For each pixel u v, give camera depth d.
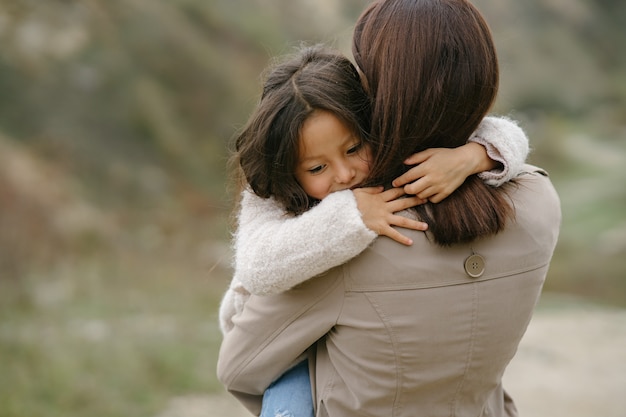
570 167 26.03
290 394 1.78
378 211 1.59
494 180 1.63
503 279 1.64
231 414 5.27
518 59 35.12
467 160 1.60
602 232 15.77
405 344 1.62
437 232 1.58
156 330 6.86
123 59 14.44
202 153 14.38
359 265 1.62
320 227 1.57
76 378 5.38
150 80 14.65
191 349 6.44
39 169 11.30
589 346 7.04
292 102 1.62
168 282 8.95
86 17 14.53
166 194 12.79
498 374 1.72
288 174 1.67
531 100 34.56
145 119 13.77
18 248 8.86
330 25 21.70
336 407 1.70
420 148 1.62
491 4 34.66
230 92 15.75
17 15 13.59
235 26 18.08
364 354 1.64
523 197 1.70
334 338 1.68
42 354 5.75
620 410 5.46
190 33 16.41
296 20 20.97
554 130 28.73
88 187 11.91
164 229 11.64
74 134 12.57
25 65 12.95
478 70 1.57
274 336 1.71
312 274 1.59
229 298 1.97
